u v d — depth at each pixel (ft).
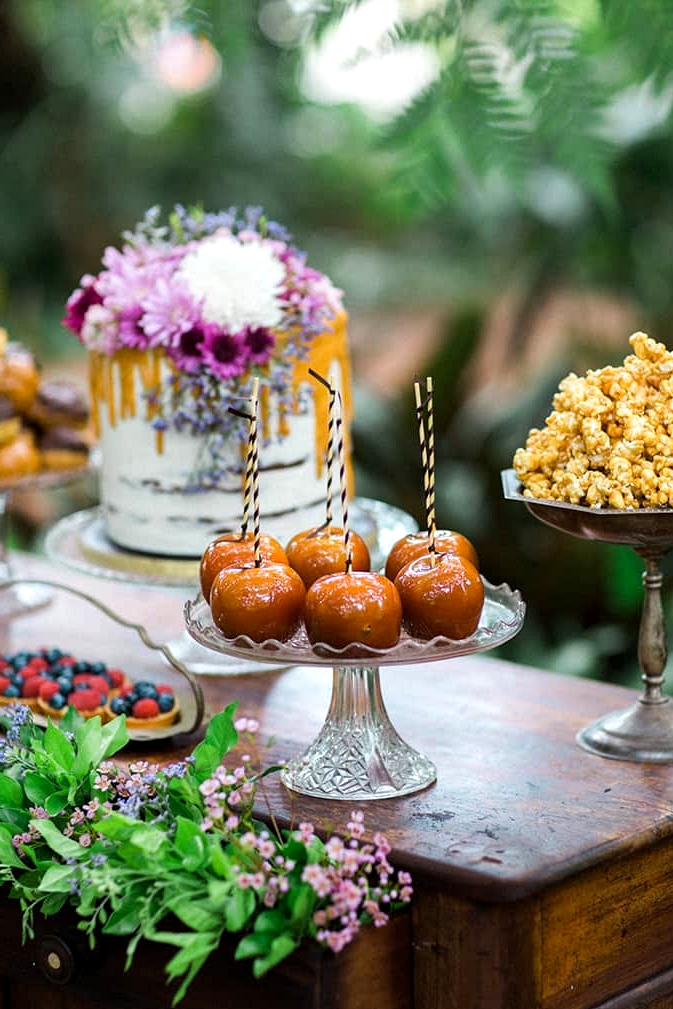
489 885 4.24
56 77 12.85
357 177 12.57
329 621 4.45
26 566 8.00
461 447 10.37
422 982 4.44
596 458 4.93
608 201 5.65
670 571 9.29
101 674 5.97
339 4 5.83
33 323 13.01
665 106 7.85
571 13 5.86
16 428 7.25
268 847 4.08
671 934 4.85
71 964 4.64
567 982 4.51
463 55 5.54
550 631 10.03
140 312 6.18
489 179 8.79
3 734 5.46
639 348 5.07
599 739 5.29
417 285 11.17
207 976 4.37
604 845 4.48
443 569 4.56
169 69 12.70
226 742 4.70
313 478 6.39
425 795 4.90
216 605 4.63
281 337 6.19
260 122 12.72
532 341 9.66
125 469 6.43
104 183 13.10
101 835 4.49
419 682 6.09
